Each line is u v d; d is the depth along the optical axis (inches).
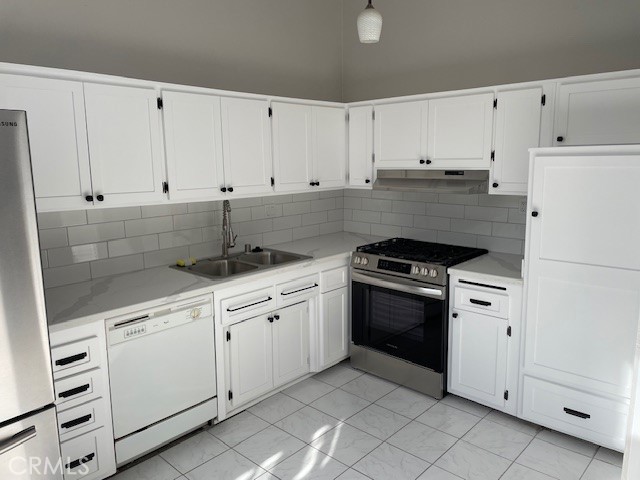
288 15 155.6
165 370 103.0
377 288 136.6
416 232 159.9
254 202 148.7
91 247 113.0
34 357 69.3
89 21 109.4
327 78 171.8
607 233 96.3
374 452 105.3
